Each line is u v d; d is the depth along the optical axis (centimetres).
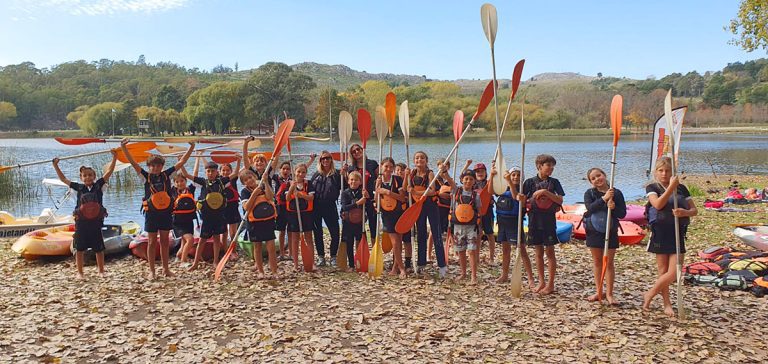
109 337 489
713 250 744
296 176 732
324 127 6919
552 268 613
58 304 586
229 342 475
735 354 436
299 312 559
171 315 551
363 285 663
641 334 484
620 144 5728
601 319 525
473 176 665
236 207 812
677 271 516
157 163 694
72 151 4394
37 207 1688
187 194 754
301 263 789
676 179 499
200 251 742
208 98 7519
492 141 6347
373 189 798
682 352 441
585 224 583
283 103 7156
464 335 490
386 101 725
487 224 776
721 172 2792
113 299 604
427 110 6856
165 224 693
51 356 445
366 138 773
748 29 1789
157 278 697
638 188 2194
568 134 7831
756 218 1180
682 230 519
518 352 449
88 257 812
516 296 599
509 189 650
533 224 605
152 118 7644
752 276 616
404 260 805
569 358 434
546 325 512
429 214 702
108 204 1733
